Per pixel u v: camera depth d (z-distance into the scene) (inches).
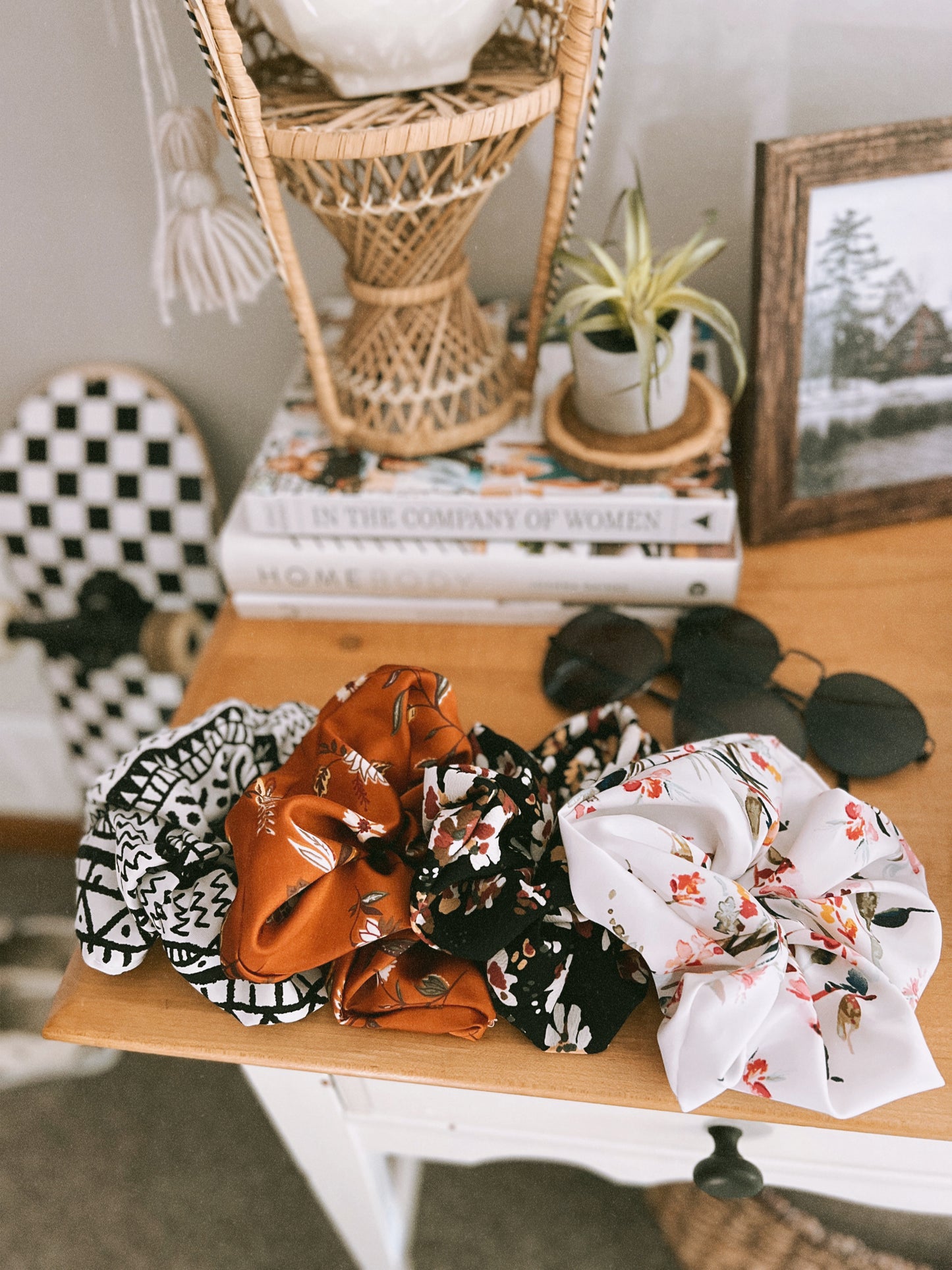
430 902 19.4
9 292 35.1
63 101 29.3
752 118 27.8
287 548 27.1
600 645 25.5
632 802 19.9
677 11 25.7
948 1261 30.9
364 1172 30.2
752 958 18.5
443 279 25.4
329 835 20.0
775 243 24.6
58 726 47.3
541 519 25.9
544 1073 19.1
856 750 23.3
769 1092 18.0
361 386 27.1
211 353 36.0
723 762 20.5
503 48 24.7
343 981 19.3
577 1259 41.4
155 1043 20.0
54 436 36.8
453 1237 42.4
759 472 27.5
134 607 39.6
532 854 20.6
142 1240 43.1
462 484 26.2
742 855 19.4
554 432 26.8
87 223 32.5
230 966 19.0
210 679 27.1
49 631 38.0
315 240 31.6
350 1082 24.2
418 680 20.7
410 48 19.9
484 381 27.3
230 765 22.3
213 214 25.3
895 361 26.4
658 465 25.5
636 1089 18.8
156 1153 45.8
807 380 26.4
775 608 27.2
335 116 20.9
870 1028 18.2
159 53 24.5
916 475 28.3
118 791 21.2
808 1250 32.2
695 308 23.6
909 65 26.5
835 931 19.2
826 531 28.8
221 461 40.4
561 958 19.3
